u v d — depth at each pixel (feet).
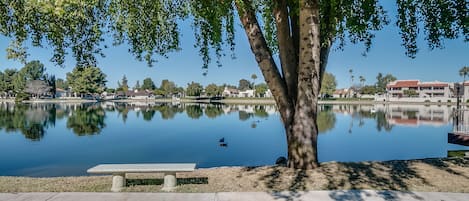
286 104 24.32
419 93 315.37
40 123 94.73
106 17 24.82
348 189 18.94
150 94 431.02
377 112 155.53
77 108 178.29
